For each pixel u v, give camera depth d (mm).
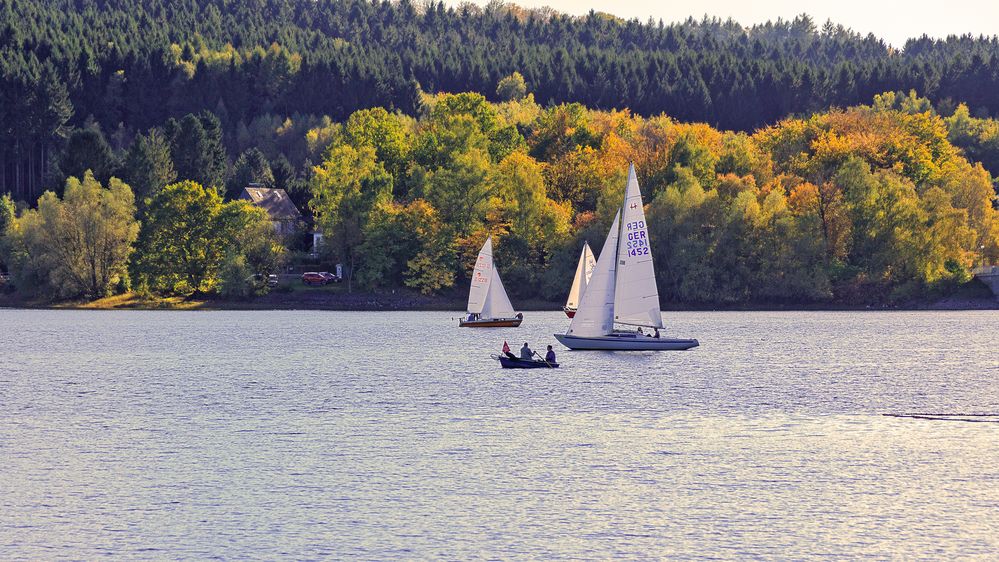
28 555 152375
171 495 180375
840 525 165750
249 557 151875
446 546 156125
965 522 167375
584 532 162125
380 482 188250
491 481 189375
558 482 188750
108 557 151750
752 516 170000
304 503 176000
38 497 179125
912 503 177000
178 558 151250
